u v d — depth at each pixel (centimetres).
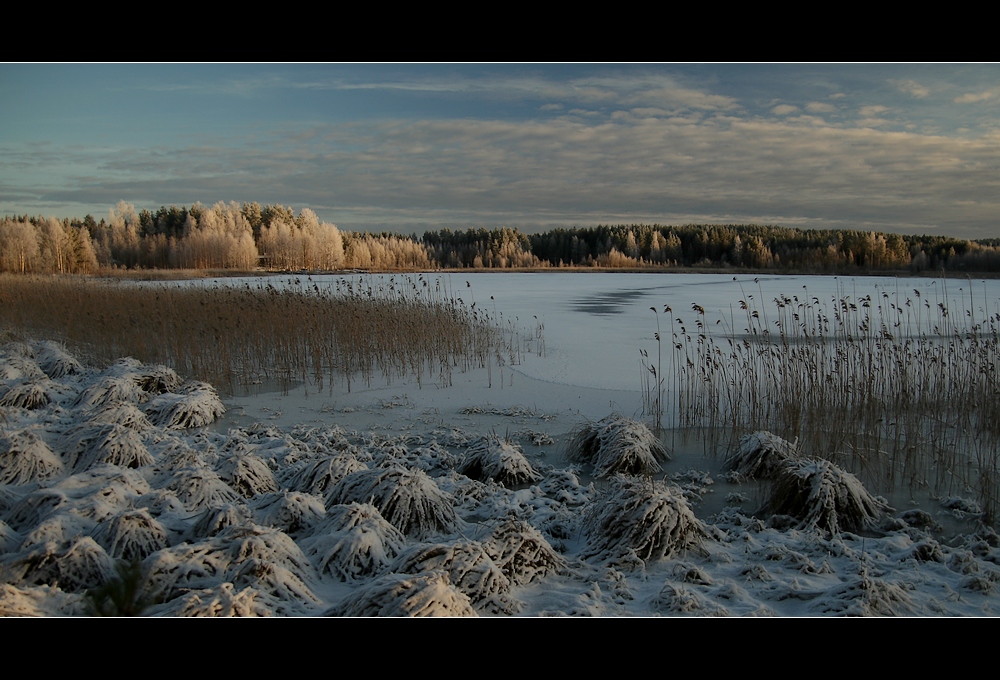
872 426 861
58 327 1642
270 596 380
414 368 1324
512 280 4641
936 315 2116
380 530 488
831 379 874
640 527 509
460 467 757
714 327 1958
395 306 1697
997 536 554
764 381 1022
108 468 605
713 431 887
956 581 460
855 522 584
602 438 792
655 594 429
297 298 1680
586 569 480
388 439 877
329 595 420
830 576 475
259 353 1355
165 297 1791
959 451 797
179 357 1347
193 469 605
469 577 415
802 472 612
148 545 469
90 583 414
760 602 421
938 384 911
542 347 1557
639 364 1366
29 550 435
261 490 641
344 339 1384
